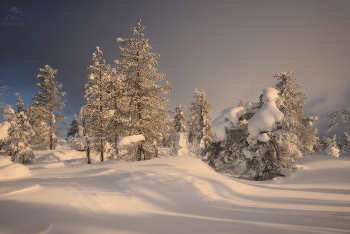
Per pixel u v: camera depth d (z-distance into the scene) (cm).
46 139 3675
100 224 354
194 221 423
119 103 2464
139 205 529
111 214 427
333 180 1366
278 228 384
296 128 1753
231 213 515
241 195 804
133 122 2108
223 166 2120
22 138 2520
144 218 421
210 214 500
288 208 583
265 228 383
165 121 2270
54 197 509
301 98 2309
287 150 1664
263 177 1773
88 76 2903
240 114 2100
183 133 3462
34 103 3609
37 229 304
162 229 357
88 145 2600
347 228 384
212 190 769
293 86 2222
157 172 884
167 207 544
